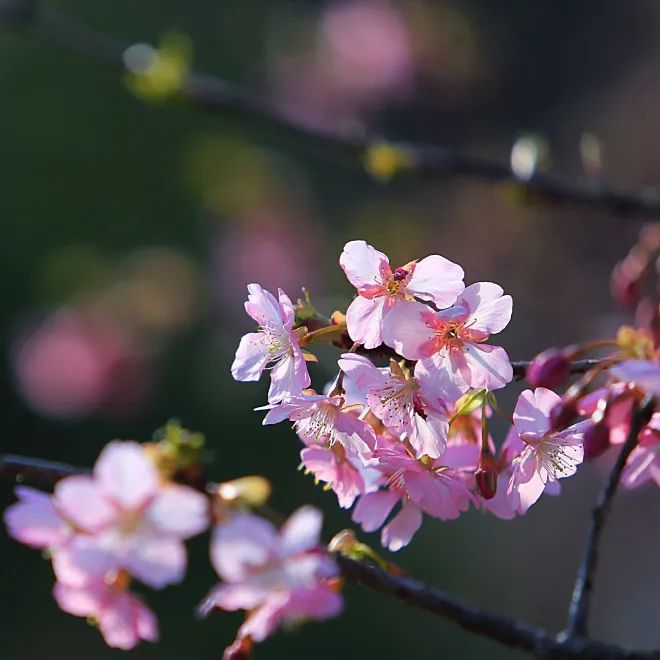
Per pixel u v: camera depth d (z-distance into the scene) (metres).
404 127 15.48
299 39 15.13
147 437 12.13
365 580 2.70
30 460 2.86
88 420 12.18
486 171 5.31
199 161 12.97
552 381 2.91
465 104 15.68
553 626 11.66
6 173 13.29
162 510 2.25
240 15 14.96
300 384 2.70
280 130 5.91
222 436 12.07
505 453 2.78
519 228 13.04
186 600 11.33
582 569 2.91
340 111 15.19
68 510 2.25
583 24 16.03
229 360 12.26
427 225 13.38
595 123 14.94
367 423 2.64
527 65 15.92
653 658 2.77
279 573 2.28
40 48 13.71
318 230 13.25
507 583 12.06
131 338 12.20
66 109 13.59
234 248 12.82
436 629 11.48
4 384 12.27
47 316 12.34
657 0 15.81
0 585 11.48
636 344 3.01
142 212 13.29
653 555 11.52
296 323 2.76
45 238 13.05
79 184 13.36
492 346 2.59
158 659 11.13
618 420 2.86
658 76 15.11
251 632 2.45
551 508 12.40
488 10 16.16
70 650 11.27
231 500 2.55
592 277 12.76
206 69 14.66
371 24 15.27
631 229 12.73
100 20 14.20
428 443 2.62
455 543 12.27
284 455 12.05
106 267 12.57
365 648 11.42
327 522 11.67
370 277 2.64
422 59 15.34
